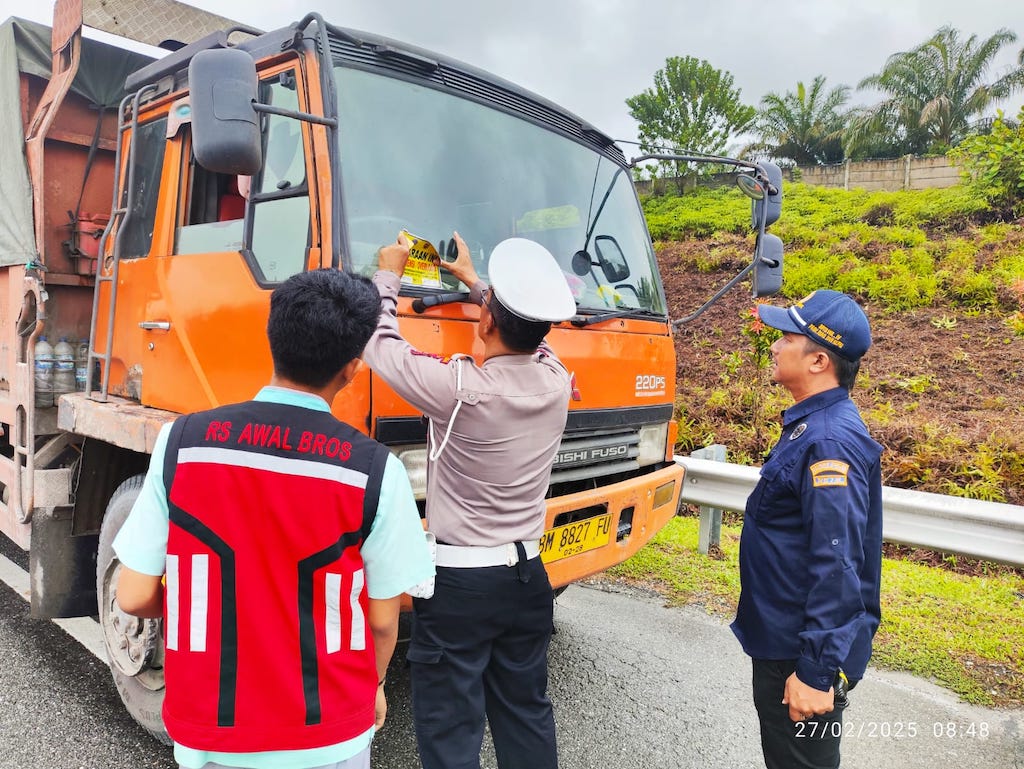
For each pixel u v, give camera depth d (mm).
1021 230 10719
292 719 1492
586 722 3387
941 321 9305
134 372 3391
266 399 1614
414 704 2328
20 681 3631
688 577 5125
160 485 1562
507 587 2266
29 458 3648
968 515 4059
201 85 2262
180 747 1520
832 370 2184
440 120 3113
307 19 2658
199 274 2955
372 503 1558
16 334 3809
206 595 1497
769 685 2178
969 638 4168
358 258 2664
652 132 17531
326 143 2584
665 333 3930
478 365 2809
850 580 1921
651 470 4070
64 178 3838
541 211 3484
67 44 3752
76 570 3734
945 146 19547
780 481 2127
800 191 15031
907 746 3256
